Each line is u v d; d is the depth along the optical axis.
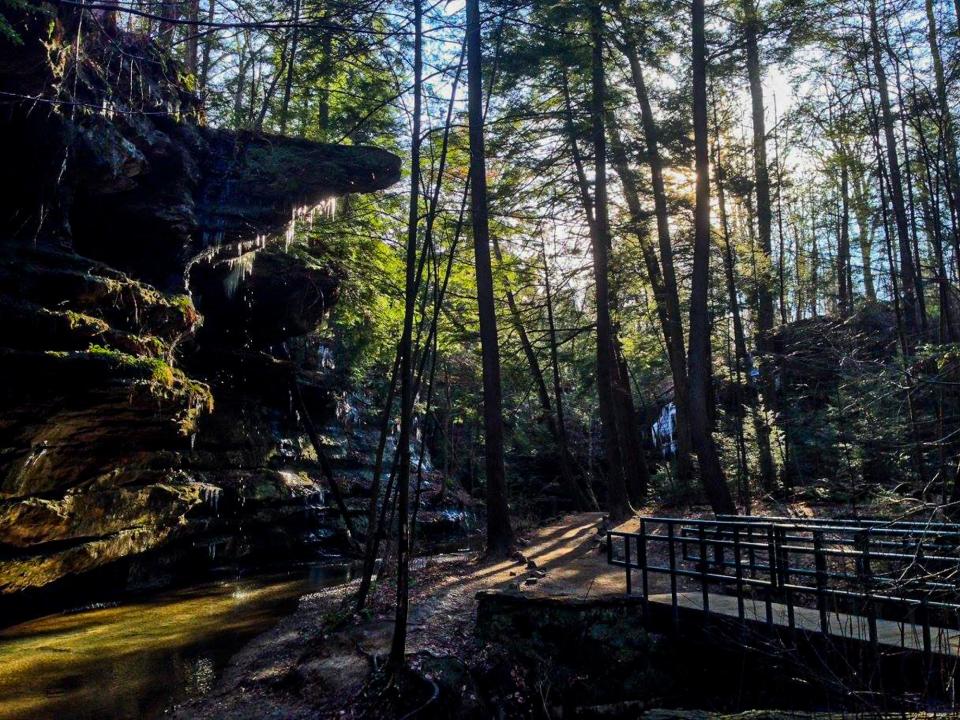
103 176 10.66
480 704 5.55
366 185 14.55
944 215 9.07
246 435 17.12
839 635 4.88
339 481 20.23
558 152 17.44
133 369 10.00
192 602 11.62
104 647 8.51
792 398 12.54
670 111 16.14
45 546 9.82
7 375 8.59
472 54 11.28
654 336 25.80
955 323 9.82
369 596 8.84
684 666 6.02
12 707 6.31
